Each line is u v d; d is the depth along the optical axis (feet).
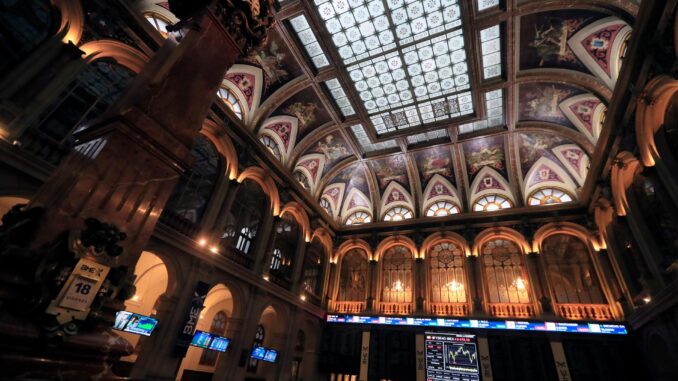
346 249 78.13
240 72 52.54
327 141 71.15
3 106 25.40
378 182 82.07
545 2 41.24
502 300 60.49
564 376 49.08
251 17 18.06
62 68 29.50
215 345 42.98
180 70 13.94
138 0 37.63
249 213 54.19
